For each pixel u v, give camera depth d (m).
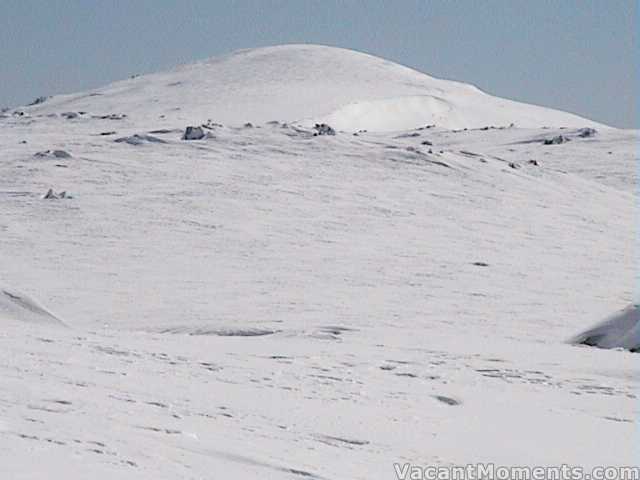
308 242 142.50
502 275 120.31
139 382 31.38
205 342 52.06
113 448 18.34
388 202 181.50
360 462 21.80
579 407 35.44
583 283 115.75
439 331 73.00
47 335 47.31
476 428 28.98
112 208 162.62
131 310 89.25
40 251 128.88
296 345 52.69
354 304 93.75
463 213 176.88
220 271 118.00
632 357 50.25
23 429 19.08
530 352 51.50
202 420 24.98
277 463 19.86
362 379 38.62
